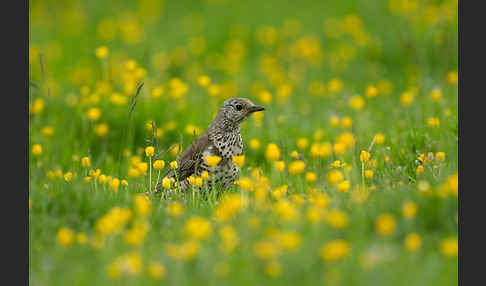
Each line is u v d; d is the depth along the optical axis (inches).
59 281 294.2
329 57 884.6
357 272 275.1
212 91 588.7
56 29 1089.4
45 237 341.7
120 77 670.5
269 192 416.2
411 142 493.4
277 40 967.6
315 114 660.7
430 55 810.2
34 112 573.0
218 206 379.6
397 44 858.1
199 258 297.4
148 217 357.7
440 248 299.0
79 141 568.7
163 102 605.9
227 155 455.2
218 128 455.8
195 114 601.9
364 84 775.7
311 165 489.1
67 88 724.7
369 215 333.1
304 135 578.9
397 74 802.2
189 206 399.5
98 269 299.4
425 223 323.6
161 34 1024.9
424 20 874.1
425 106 578.2
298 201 367.2
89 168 486.9
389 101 649.0
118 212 315.9
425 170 417.7
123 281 282.4
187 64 854.5
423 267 280.7
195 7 1189.1
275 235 298.7
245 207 358.3
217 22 1056.2
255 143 479.2
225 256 298.7
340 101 674.2
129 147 555.5
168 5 1208.2
